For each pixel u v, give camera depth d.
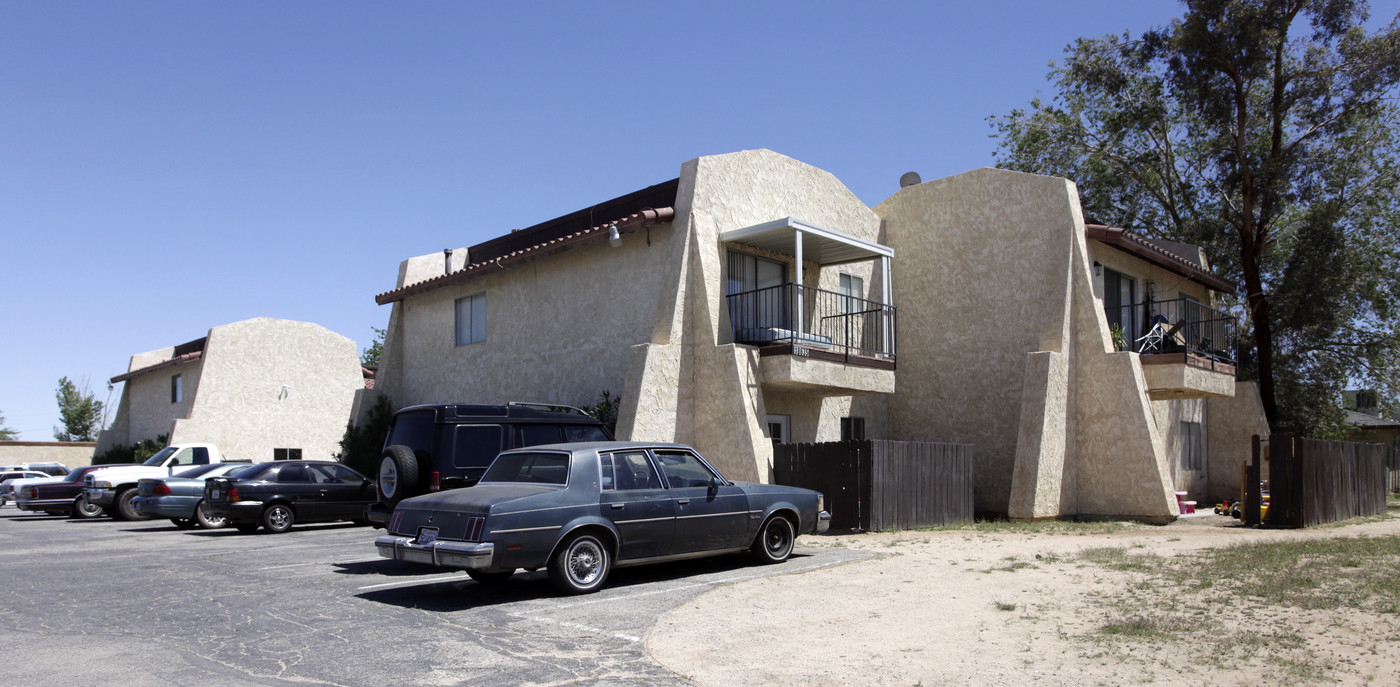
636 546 9.43
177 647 6.77
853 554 11.87
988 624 7.46
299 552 12.78
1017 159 35.44
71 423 58.56
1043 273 18.41
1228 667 6.01
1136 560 10.94
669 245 17.00
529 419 13.32
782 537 11.15
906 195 20.98
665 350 16.14
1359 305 27.69
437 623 7.64
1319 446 17.08
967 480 16.73
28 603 8.63
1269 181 25.06
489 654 6.58
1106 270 20.39
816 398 18.86
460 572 10.57
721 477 10.56
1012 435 18.55
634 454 9.80
